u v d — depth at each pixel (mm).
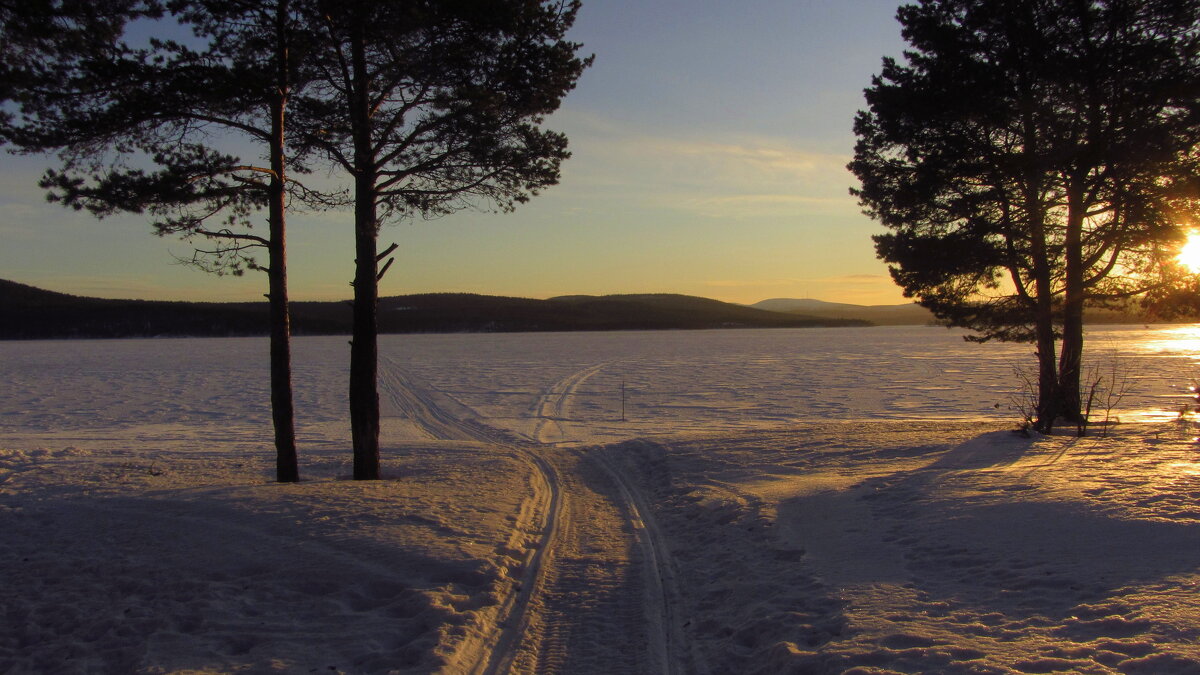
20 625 5320
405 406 29188
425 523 7500
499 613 5344
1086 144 13094
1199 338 93438
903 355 63125
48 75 8703
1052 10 13180
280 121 10234
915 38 14734
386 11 9508
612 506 9445
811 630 4480
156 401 30984
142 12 8945
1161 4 12664
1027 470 8812
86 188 9297
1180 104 12531
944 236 15148
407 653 4559
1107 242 13703
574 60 11172
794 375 41938
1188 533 5449
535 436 20453
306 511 7895
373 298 11383
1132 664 3445
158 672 4379
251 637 4918
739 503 8539
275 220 10508
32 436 20672
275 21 9820
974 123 14312
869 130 15312
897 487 8516
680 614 5367
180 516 7961
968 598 4695
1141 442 11008
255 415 26172
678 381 39062
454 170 11289
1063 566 5066
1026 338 15750
